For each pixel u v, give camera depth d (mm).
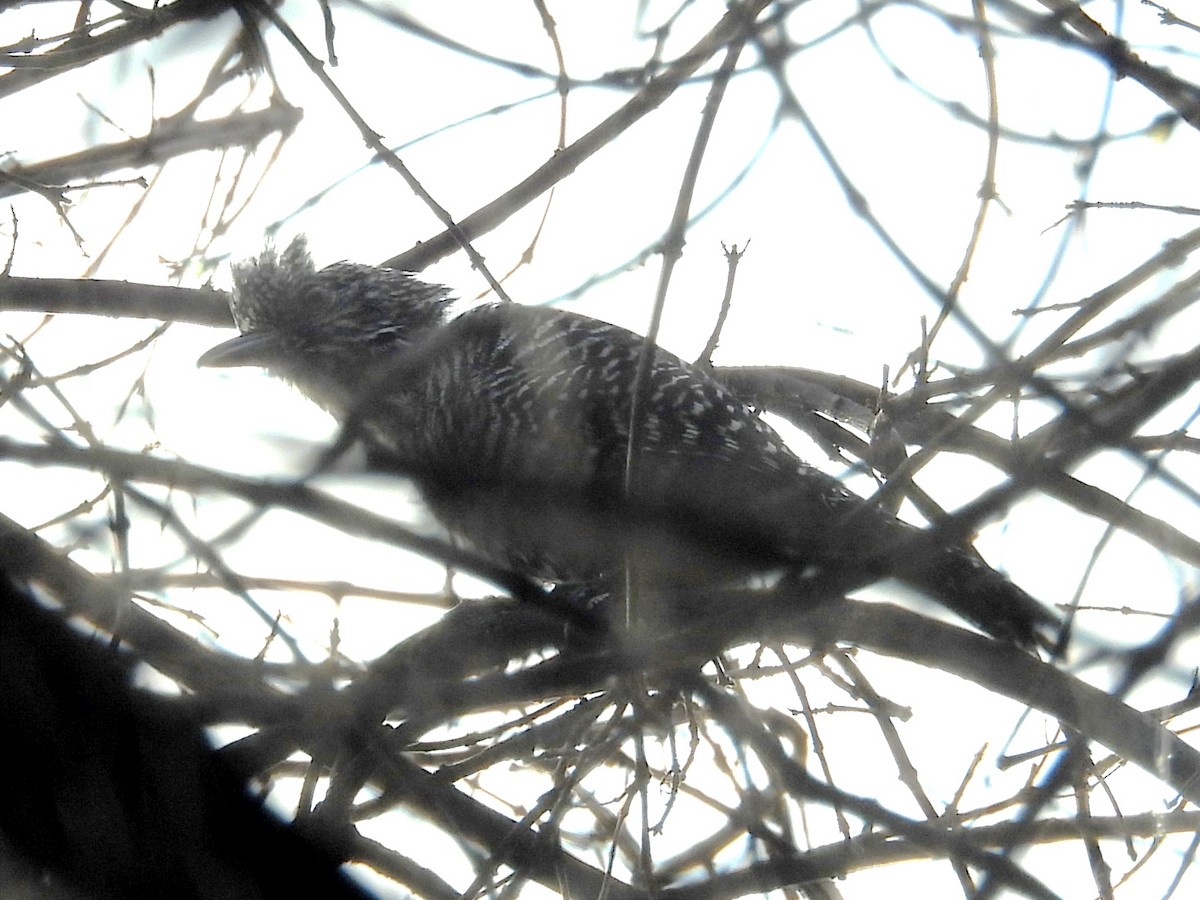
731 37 4039
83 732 3621
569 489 5547
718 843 4738
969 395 4879
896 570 3779
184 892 3617
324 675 4074
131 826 3623
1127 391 4039
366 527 3678
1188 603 3900
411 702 4203
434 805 4188
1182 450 4406
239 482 3648
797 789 4453
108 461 3635
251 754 3998
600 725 4262
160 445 4188
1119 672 4059
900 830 4281
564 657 4547
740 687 4930
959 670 4559
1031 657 4531
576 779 4105
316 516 3654
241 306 6727
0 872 3537
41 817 3574
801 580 3912
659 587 5281
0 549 3887
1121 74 4555
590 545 5418
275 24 4777
